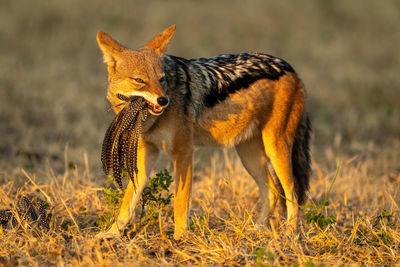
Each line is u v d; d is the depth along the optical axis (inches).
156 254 308.0
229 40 1219.9
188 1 1486.2
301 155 396.2
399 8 1584.6
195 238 323.3
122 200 344.5
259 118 375.6
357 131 686.5
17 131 615.8
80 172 467.2
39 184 422.9
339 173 484.1
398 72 1061.1
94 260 291.1
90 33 1186.0
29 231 318.0
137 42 1131.9
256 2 1505.9
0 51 1016.2
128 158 313.3
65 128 623.5
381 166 538.3
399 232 333.7
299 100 386.3
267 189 389.4
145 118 309.7
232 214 359.6
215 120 360.2
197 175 473.7
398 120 732.7
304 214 382.3
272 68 377.7
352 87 932.0
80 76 896.3
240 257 303.0
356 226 330.6
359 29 1418.6
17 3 1293.1
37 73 882.1
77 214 374.3
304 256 299.4
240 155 396.8
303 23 1402.6
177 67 340.2
